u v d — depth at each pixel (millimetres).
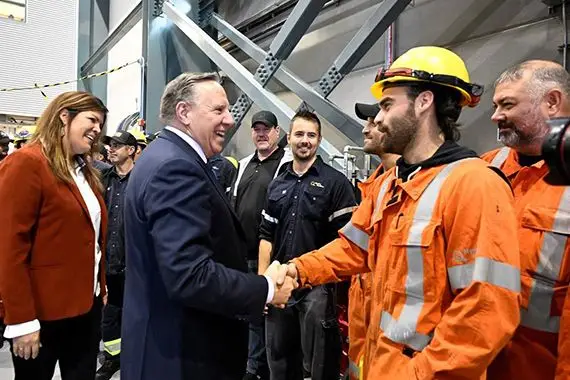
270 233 2203
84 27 9539
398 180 1115
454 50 2848
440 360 879
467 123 2725
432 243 955
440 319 949
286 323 2059
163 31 4766
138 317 1161
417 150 1071
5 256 1456
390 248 1049
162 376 1146
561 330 1002
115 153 2943
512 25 2514
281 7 4500
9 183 1491
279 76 3613
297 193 2080
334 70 3225
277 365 2088
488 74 2631
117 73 8188
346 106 3746
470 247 910
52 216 1575
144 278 1156
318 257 1381
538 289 1097
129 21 6730
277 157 2709
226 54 3691
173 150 1145
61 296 1603
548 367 1080
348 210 2021
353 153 2881
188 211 1068
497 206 911
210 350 1188
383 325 1049
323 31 4082
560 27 2277
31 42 9430
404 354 973
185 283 1038
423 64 1037
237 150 5594
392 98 1070
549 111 1143
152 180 1090
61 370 1755
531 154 1195
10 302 1463
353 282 1630
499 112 1200
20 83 9352
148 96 4727
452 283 938
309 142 2090
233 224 1241
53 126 1615
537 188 1159
